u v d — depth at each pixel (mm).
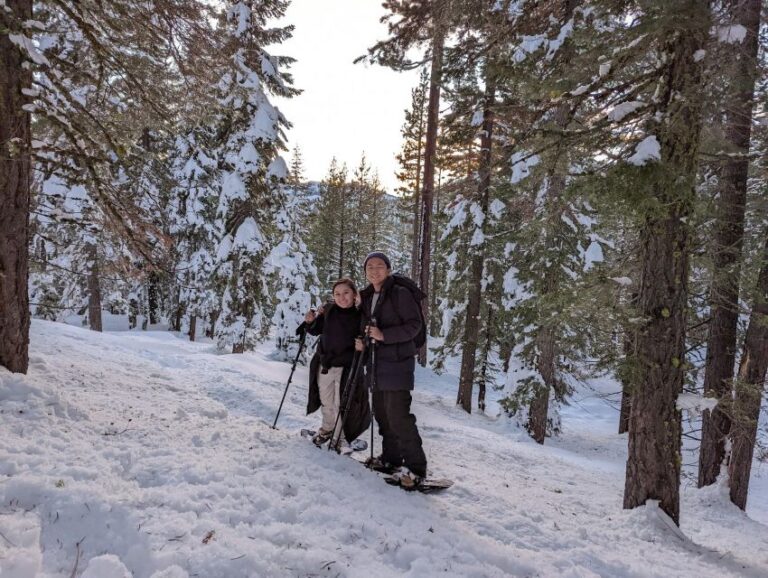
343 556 2965
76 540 2684
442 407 16859
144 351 11828
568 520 4793
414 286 4555
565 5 9641
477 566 3180
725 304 8500
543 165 6168
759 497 12594
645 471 5277
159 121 7508
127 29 6449
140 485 3541
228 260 17719
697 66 4844
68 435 4113
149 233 6762
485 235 16844
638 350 5309
